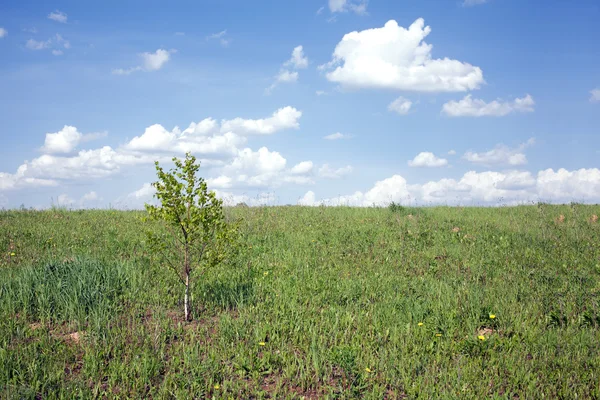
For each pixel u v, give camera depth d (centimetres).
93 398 475
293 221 1580
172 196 702
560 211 1788
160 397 476
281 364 558
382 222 1556
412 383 514
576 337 618
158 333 621
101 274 809
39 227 1332
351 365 523
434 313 715
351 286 852
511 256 1092
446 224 1511
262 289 822
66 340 606
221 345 596
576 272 939
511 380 524
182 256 903
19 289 738
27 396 462
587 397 486
